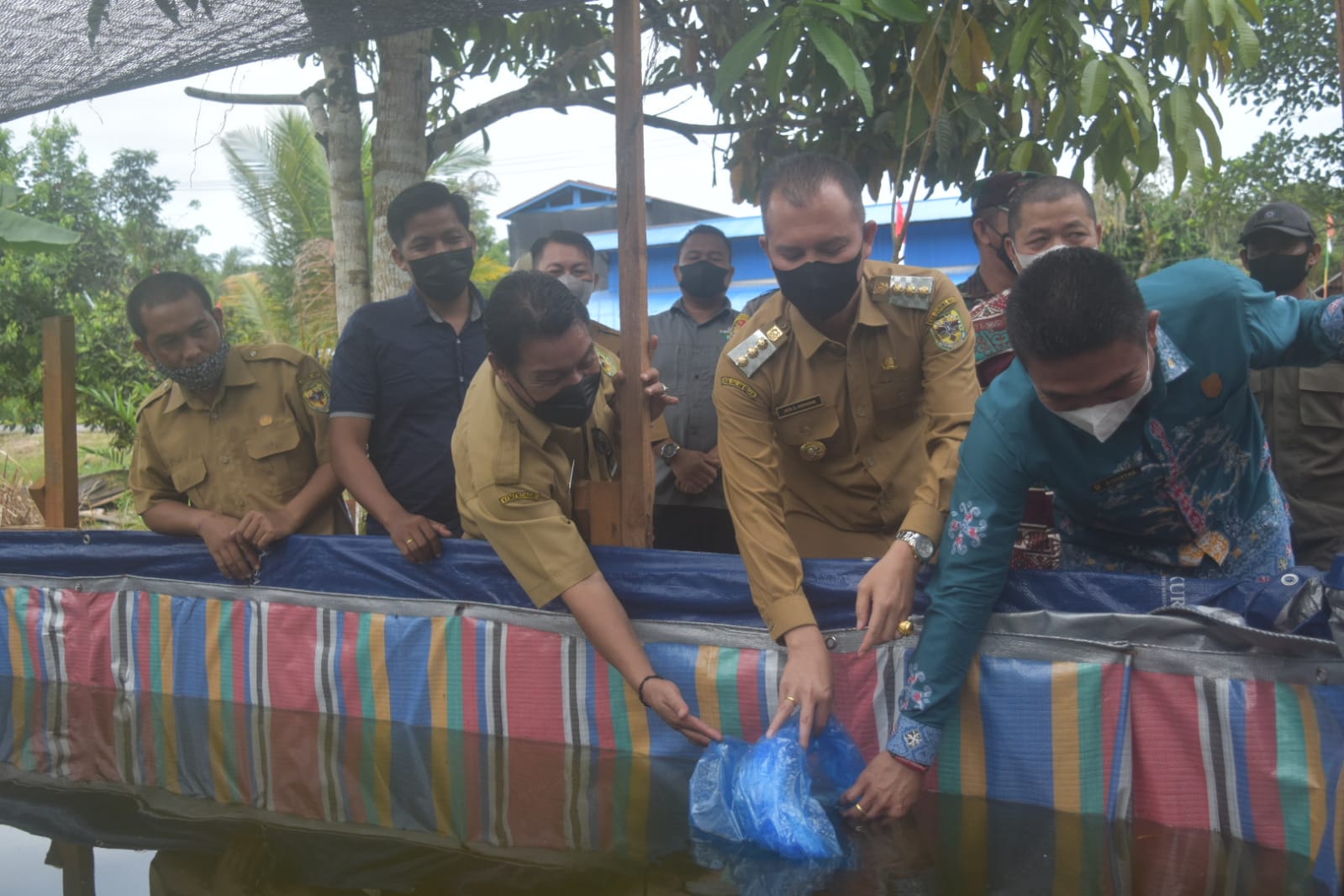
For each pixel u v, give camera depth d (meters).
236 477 3.37
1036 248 2.80
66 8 3.02
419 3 2.99
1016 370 2.14
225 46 3.29
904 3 3.00
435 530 2.95
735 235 16.22
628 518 2.82
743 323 2.65
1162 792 2.20
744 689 2.59
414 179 4.78
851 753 2.37
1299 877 1.91
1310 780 2.02
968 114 3.83
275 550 3.22
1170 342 2.05
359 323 3.31
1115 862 1.99
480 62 5.10
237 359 3.42
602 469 2.99
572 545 2.54
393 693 3.04
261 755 2.76
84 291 13.38
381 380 3.31
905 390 2.62
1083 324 1.79
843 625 2.50
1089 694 2.26
